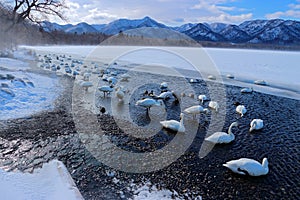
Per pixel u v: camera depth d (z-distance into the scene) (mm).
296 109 17516
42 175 6543
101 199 7312
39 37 52344
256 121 13367
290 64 41906
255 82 26188
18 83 18562
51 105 15602
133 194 7613
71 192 5969
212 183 8336
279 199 7664
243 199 7613
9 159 9180
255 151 10844
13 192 5301
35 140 10820
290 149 11125
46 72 26062
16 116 13312
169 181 8375
